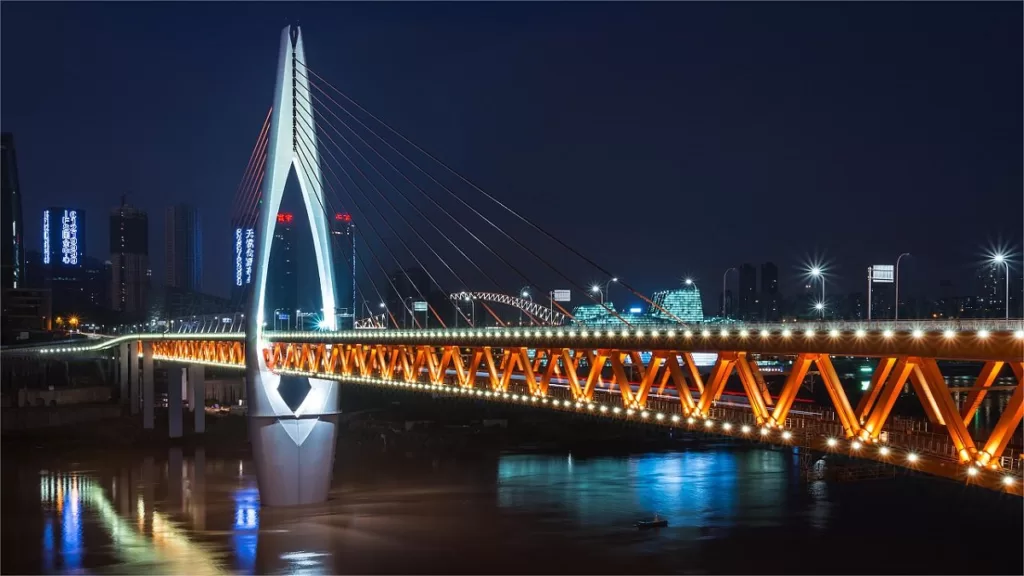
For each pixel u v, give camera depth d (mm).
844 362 189750
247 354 108562
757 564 83250
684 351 56969
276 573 79812
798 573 80812
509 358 74688
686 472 135375
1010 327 40781
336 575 78500
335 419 110875
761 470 135875
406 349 89625
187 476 139125
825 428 49031
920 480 124625
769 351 50250
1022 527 98062
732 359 53688
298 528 96312
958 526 98688
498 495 116625
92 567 83562
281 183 112688
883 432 45625
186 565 83188
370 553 85688
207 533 95750
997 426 39438
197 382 198125
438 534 93250
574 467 142875
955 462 41125
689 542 90625
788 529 96875
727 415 55562
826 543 91250
